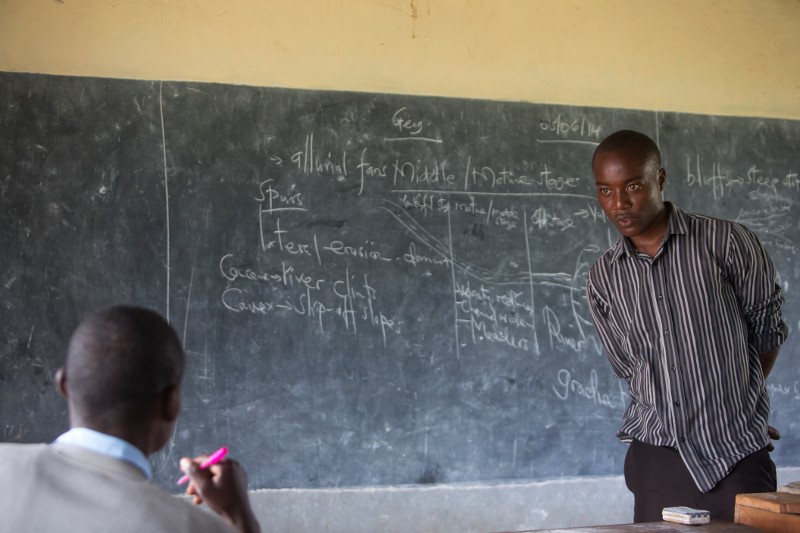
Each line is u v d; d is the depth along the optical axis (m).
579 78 4.13
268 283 3.70
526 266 3.96
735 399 2.06
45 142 3.54
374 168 3.82
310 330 3.73
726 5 4.36
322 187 3.77
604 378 4.02
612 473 4.01
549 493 3.92
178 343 0.99
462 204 3.90
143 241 3.60
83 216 3.56
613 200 2.06
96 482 0.86
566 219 4.02
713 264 2.08
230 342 3.66
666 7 4.28
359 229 3.79
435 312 3.85
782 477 4.18
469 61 4.00
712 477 2.02
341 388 3.75
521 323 3.94
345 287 3.77
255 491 3.65
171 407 0.97
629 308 2.16
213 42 3.73
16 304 3.49
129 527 0.82
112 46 3.63
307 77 3.81
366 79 3.87
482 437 3.87
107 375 0.92
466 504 3.82
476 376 3.88
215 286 3.65
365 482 3.75
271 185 3.72
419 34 3.95
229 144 3.69
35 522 0.82
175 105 3.65
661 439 2.09
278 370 3.70
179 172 3.64
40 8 3.58
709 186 4.22
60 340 3.52
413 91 3.92
